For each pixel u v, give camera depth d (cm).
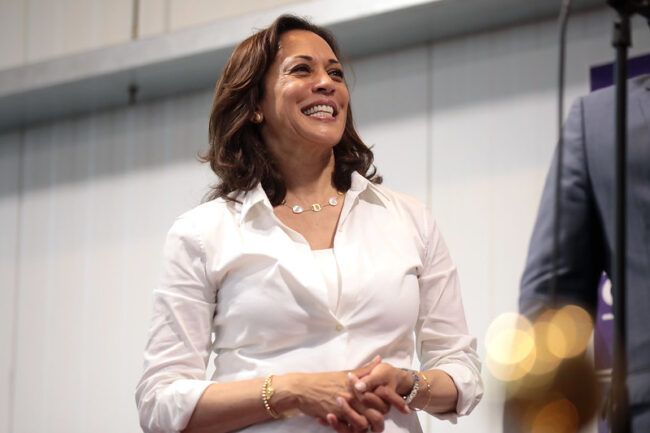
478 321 589
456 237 607
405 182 634
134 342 730
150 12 742
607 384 227
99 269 757
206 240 315
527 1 579
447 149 622
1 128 825
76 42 773
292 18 347
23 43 798
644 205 254
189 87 733
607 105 273
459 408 302
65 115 795
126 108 768
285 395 285
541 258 259
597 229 266
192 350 310
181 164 735
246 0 699
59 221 784
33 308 782
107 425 729
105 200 765
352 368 296
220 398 292
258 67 336
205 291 313
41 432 757
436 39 637
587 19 580
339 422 280
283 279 303
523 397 202
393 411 296
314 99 327
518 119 598
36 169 805
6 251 804
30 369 772
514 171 593
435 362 317
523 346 209
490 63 614
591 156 267
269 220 318
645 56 514
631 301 247
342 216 321
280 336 301
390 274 307
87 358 748
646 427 228
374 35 635
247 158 332
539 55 596
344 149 345
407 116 640
